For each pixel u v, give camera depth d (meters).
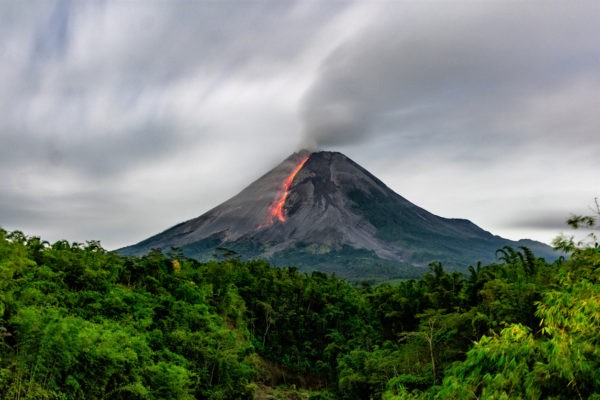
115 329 26.67
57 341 18.27
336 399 43.78
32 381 17.88
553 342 7.43
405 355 30.50
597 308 7.62
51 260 32.75
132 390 21.91
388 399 13.21
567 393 7.02
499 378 7.48
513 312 25.48
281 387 50.78
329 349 52.94
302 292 65.00
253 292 60.69
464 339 28.89
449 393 8.30
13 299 21.39
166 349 30.84
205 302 45.62
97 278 33.19
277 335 58.28
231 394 35.69
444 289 40.78
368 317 62.94
